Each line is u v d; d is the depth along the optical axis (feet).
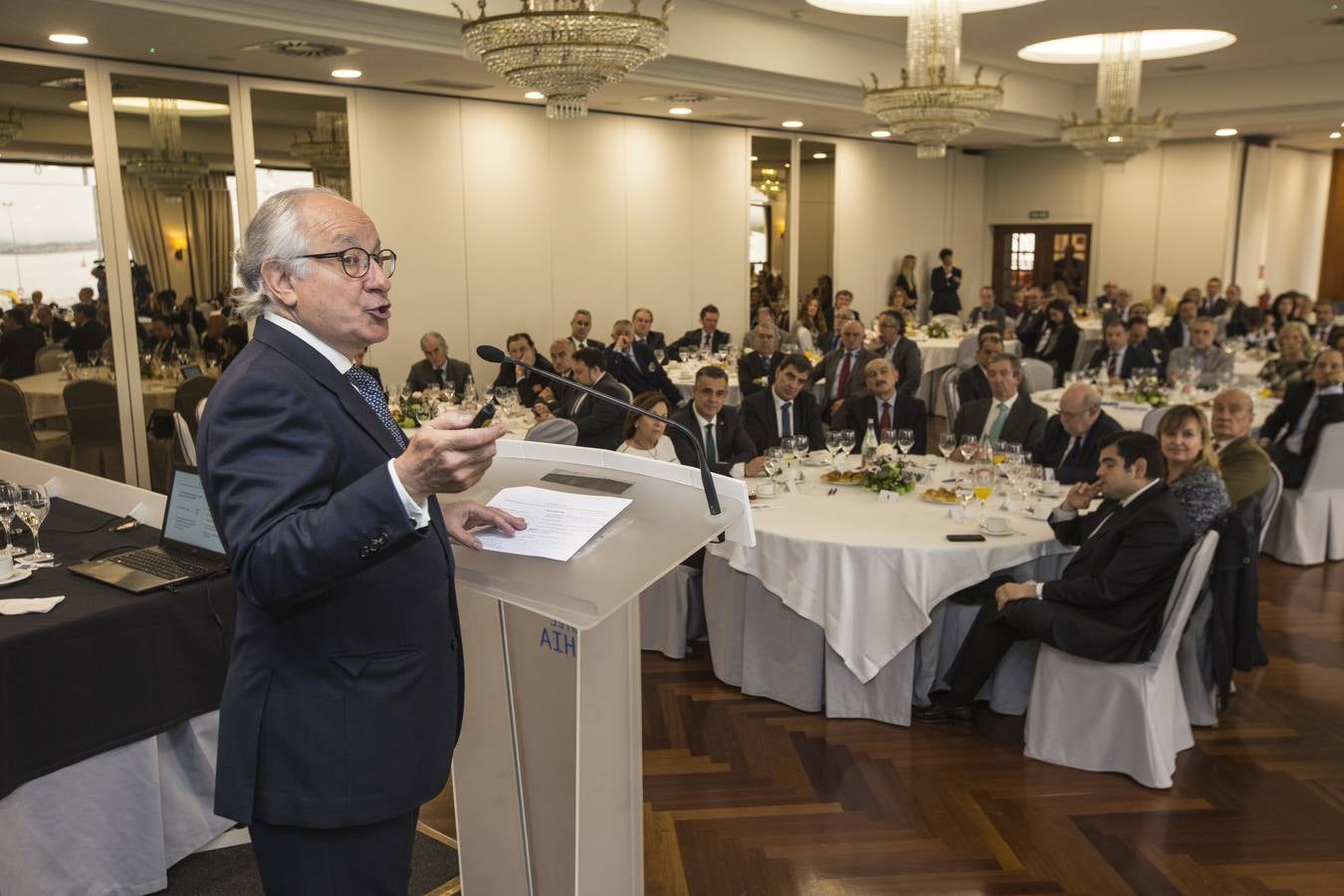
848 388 24.82
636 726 5.74
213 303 24.13
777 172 38.42
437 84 25.99
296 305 4.33
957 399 22.08
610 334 33.35
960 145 48.06
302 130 25.39
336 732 4.51
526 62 16.56
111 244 22.35
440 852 9.20
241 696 4.58
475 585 4.59
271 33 19.26
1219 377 24.99
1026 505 12.99
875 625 11.55
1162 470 11.00
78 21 18.33
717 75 27.17
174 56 21.70
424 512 3.91
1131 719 10.68
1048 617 10.79
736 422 15.96
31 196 21.15
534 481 5.37
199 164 23.59
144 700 8.46
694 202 35.42
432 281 28.60
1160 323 40.68
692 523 4.63
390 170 27.32
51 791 8.07
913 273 45.06
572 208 31.76
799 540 11.73
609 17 15.94
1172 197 47.14
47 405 21.76
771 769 11.10
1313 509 18.28
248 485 3.98
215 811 4.65
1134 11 27.32
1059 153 49.11
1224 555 11.59
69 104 21.45
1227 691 11.78
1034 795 10.47
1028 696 12.25
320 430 4.17
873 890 8.90
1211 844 9.56
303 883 4.71
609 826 5.62
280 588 3.86
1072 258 50.01
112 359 22.63
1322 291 60.75
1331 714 12.41
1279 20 28.43
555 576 4.28
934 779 10.84
